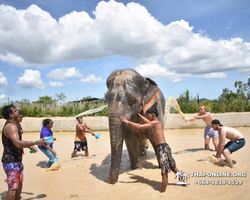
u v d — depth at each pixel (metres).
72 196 4.62
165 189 4.68
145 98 5.77
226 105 21.84
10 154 3.98
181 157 7.70
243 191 4.57
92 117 18.38
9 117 4.07
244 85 34.31
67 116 20.92
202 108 8.66
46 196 4.70
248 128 16.19
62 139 13.11
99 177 5.92
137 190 4.82
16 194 4.27
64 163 7.56
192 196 4.39
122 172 6.25
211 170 6.15
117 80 5.58
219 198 4.26
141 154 8.05
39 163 7.63
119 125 5.08
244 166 6.46
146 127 4.88
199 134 13.94
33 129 16.50
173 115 16.67
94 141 12.30
